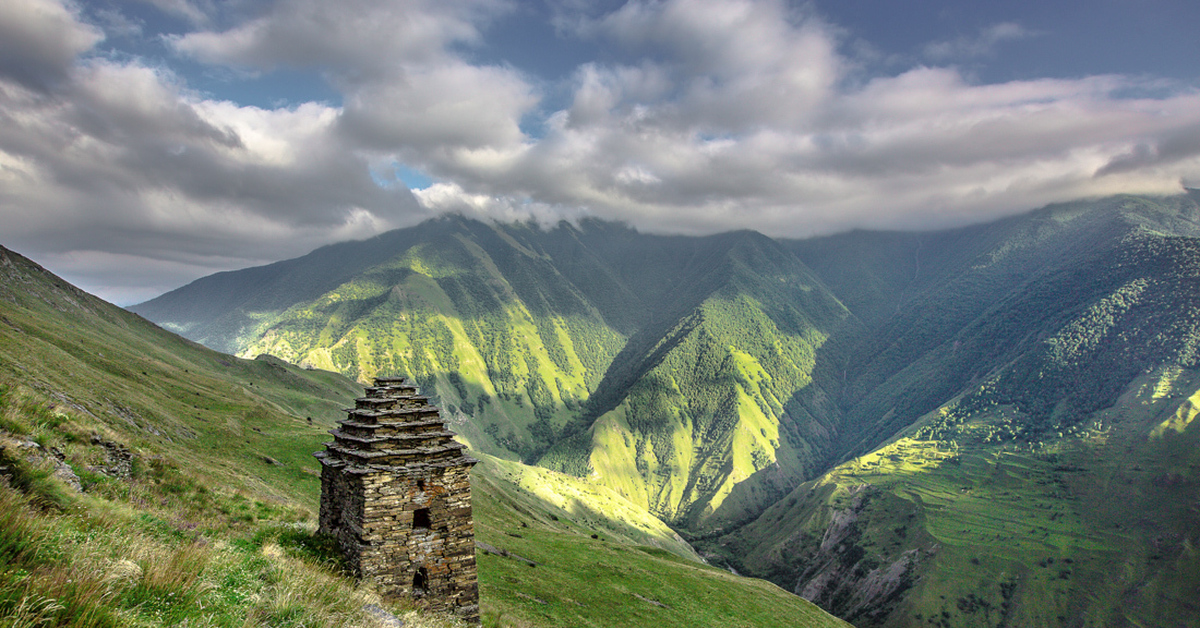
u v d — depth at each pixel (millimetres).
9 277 104688
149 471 24859
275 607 11555
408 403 20141
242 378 150250
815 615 86500
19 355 48219
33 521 10086
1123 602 195625
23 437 18828
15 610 7305
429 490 19031
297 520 27094
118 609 8758
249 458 60625
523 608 44250
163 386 84250
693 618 58875
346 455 19109
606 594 57094
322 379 193750
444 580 19062
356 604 14305
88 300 130875
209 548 15133
